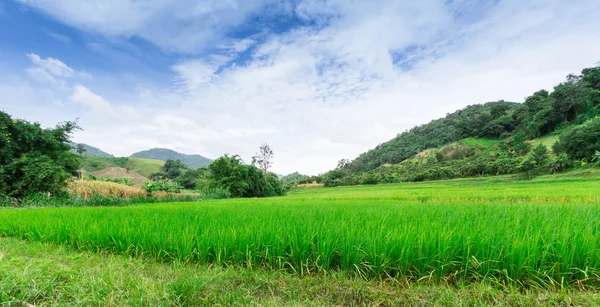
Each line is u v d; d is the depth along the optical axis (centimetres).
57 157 1780
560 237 317
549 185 3055
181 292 263
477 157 7825
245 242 361
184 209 799
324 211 662
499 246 305
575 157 5153
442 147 11188
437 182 6306
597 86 8569
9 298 249
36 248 426
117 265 344
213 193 3158
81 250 433
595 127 4994
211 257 378
